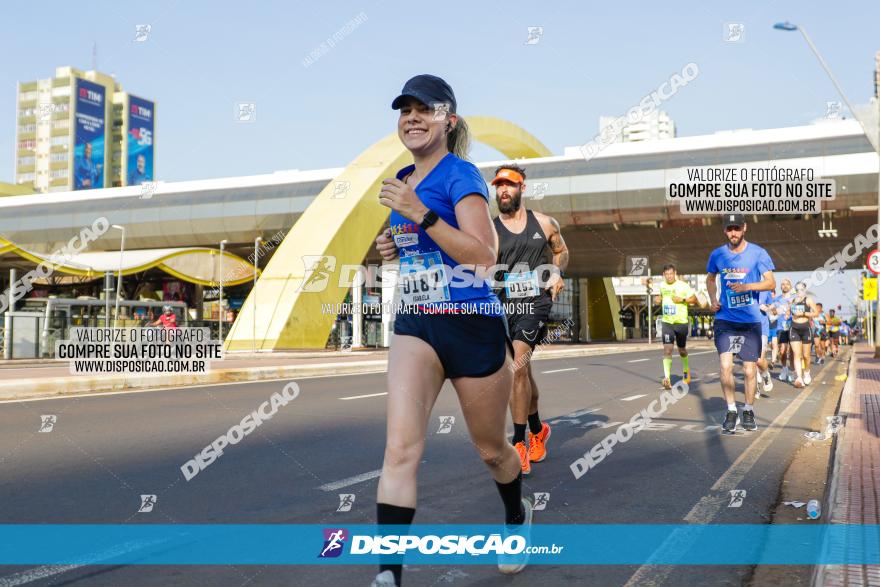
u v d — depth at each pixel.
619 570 2.96
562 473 4.93
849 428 5.95
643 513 3.85
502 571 2.91
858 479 3.95
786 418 7.98
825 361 22.38
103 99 165.25
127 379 12.52
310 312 31.83
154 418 7.91
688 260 53.78
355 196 34.28
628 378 14.52
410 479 2.17
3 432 6.78
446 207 2.30
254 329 30.89
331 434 6.75
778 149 34.91
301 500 4.10
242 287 58.69
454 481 4.60
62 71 160.62
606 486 4.52
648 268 59.12
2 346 26.94
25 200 56.31
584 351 34.16
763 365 10.95
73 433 6.73
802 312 12.61
